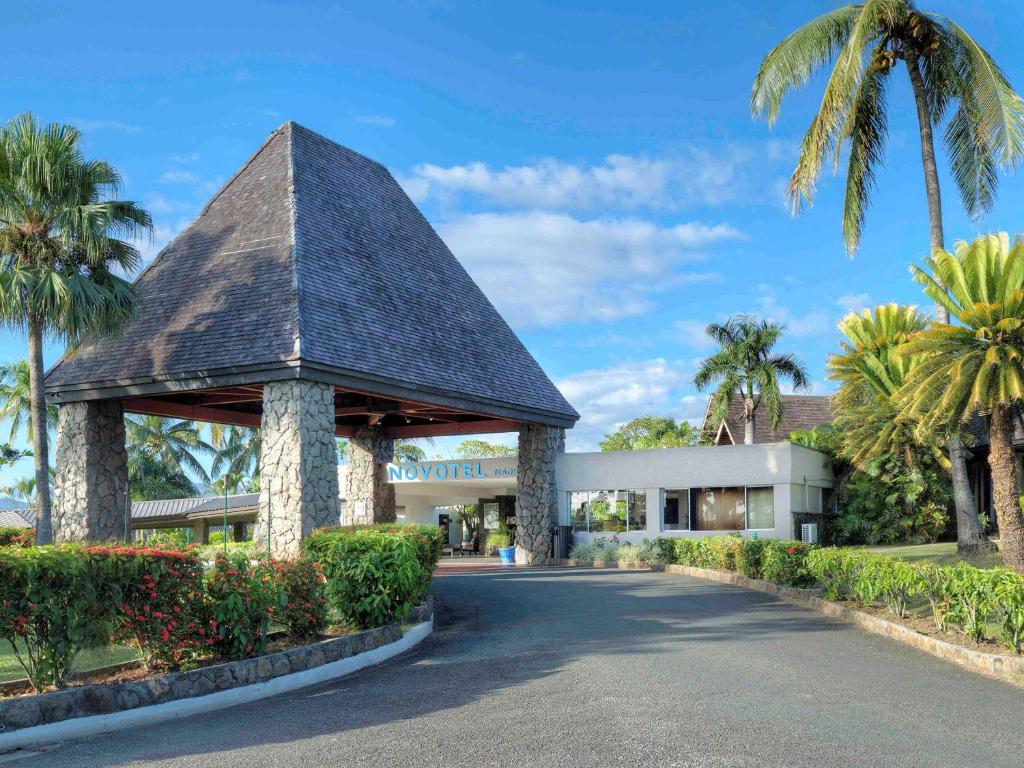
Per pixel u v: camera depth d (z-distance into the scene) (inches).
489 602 732.0
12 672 373.1
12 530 885.8
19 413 1844.2
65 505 922.7
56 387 916.0
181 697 337.4
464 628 573.0
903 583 502.0
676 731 278.7
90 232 837.8
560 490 1353.3
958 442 915.4
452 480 1438.2
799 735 273.1
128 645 359.3
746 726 284.8
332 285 918.4
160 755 268.8
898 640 484.1
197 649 365.7
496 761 249.0
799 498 1285.7
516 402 1145.4
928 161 955.3
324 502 821.2
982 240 720.3
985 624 459.2
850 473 1375.5
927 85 1005.2
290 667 389.4
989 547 890.7
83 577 324.8
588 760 247.3
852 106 962.7
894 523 1285.7
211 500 1903.3
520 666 415.5
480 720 300.7
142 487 2470.5
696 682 362.6
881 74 1027.9
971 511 908.0
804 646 464.8
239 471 2694.4
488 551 1830.7
